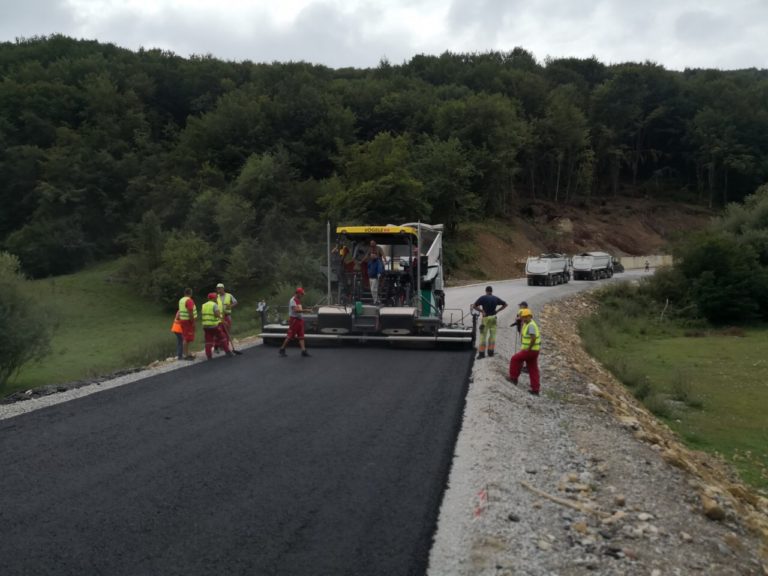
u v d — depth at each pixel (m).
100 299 60.03
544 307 34.53
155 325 53.09
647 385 22.23
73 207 81.69
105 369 23.09
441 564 5.75
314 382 13.42
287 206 65.06
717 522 8.34
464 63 127.88
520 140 81.94
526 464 8.79
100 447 8.96
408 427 10.02
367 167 61.28
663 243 86.44
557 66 126.56
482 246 67.38
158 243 62.78
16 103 94.50
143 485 7.50
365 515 6.72
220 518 6.60
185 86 108.06
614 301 44.50
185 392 12.49
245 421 10.31
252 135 82.31
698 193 105.25
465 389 12.87
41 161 85.00
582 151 97.44
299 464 8.26
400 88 100.88
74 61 109.06
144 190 81.19
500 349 19.06
